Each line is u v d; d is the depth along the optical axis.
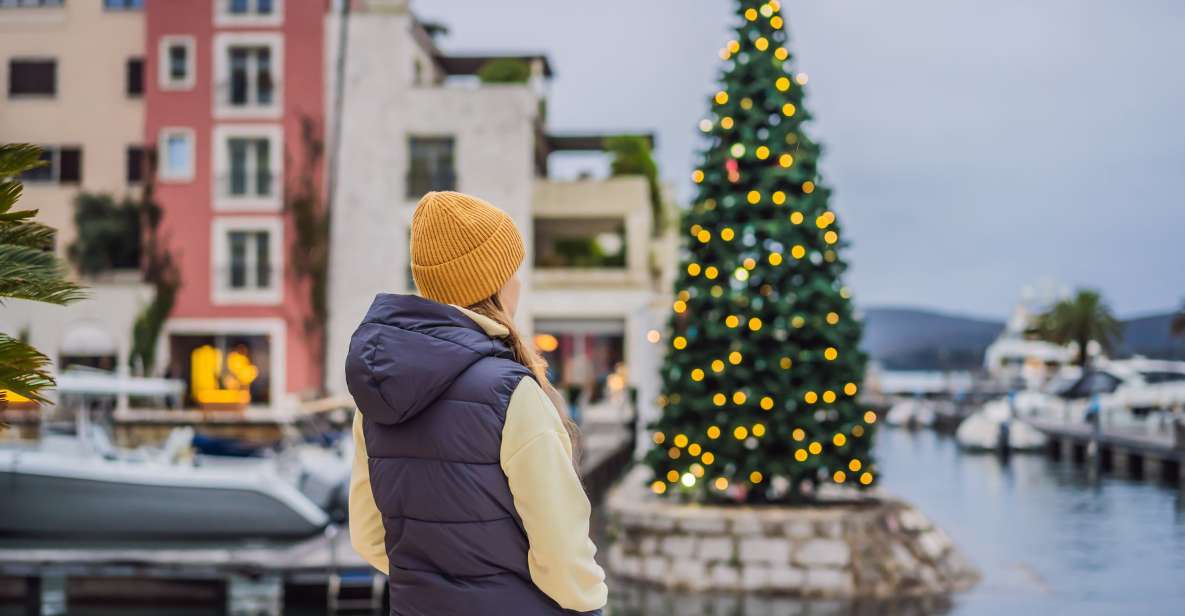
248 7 33.06
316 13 32.97
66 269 3.15
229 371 32.59
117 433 22.53
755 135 10.36
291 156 32.66
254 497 11.35
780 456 10.17
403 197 32.81
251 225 32.47
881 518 9.89
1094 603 9.02
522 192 32.72
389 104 32.94
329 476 12.13
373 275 32.66
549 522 1.92
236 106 32.78
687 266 10.50
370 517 2.20
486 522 1.95
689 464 10.39
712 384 10.36
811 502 10.55
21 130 33.50
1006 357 61.22
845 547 9.47
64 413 13.23
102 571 10.07
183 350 32.81
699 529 9.70
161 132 32.69
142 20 33.56
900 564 9.56
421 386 1.94
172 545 11.30
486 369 1.97
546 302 32.59
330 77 33.00
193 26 32.84
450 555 1.96
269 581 10.44
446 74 39.28
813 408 10.12
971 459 30.05
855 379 10.15
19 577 10.08
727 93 10.45
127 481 11.26
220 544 11.30
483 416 1.94
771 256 10.06
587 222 34.62
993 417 33.03
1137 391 33.81
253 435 23.00
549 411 1.99
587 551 1.97
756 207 10.27
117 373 31.33
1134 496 19.05
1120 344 55.50
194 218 32.53
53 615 9.86
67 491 11.23
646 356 22.47
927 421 51.94
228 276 32.56
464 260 2.11
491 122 32.81
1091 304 55.75
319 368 32.25
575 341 33.00
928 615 8.55
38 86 33.72
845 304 10.23
